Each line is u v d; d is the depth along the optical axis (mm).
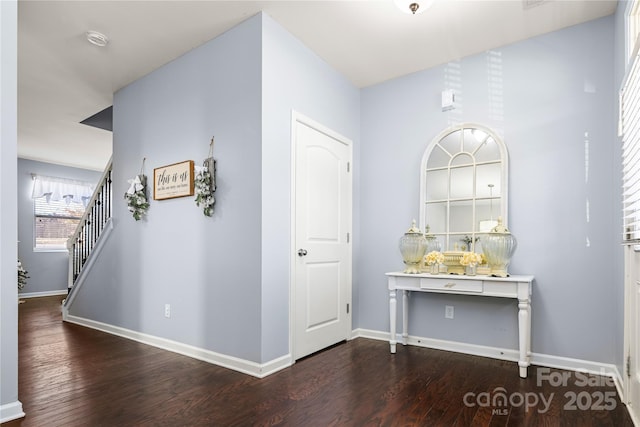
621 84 2279
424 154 3406
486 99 3148
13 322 1978
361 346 3332
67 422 1907
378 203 3688
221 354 2807
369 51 3182
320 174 3250
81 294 4285
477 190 3135
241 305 2701
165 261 3301
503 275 2744
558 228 2803
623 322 2227
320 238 3221
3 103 1979
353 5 2574
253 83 2709
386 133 3688
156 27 2854
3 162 1971
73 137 5711
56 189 7332
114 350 3191
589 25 2748
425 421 1929
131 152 3760
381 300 3613
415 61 3348
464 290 2777
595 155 2691
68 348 3256
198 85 3117
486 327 3041
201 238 3016
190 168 3088
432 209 3338
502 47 3098
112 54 3258
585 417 1983
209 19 2756
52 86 3895
